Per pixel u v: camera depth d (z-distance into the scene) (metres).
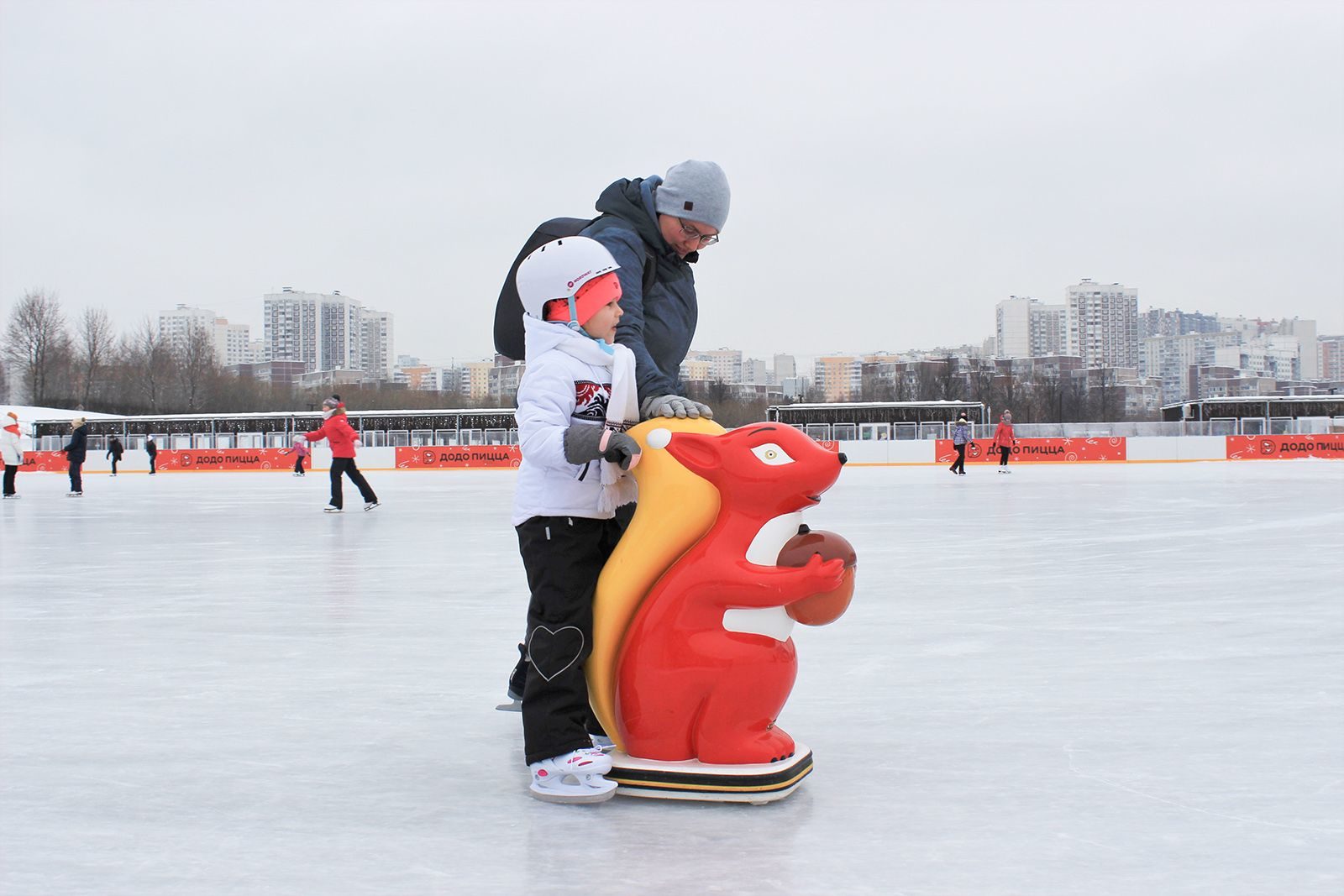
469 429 37.72
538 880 1.99
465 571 7.10
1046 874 2.00
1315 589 5.90
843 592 2.44
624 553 2.51
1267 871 2.01
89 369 66.25
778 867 2.04
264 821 2.35
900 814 2.36
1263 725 3.10
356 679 3.83
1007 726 3.11
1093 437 33.00
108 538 10.00
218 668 4.03
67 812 2.42
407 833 2.27
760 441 2.40
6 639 4.69
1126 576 6.48
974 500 14.34
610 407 2.47
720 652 2.41
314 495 18.50
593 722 2.76
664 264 2.96
